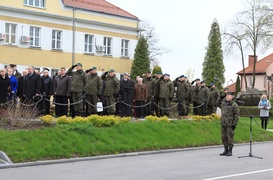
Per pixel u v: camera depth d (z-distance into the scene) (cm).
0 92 1984
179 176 1393
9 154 1608
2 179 1306
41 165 1602
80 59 4731
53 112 2414
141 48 5128
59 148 1738
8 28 4181
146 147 2038
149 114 2553
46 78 2233
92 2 5066
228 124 1923
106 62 4972
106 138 1959
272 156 1928
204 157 1875
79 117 2067
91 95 2228
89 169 1515
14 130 1800
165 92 2531
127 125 2162
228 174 1441
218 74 6525
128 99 2419
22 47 4259
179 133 2303
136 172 1460
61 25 4569
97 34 4881
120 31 5100
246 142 2544
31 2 4338
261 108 3044
